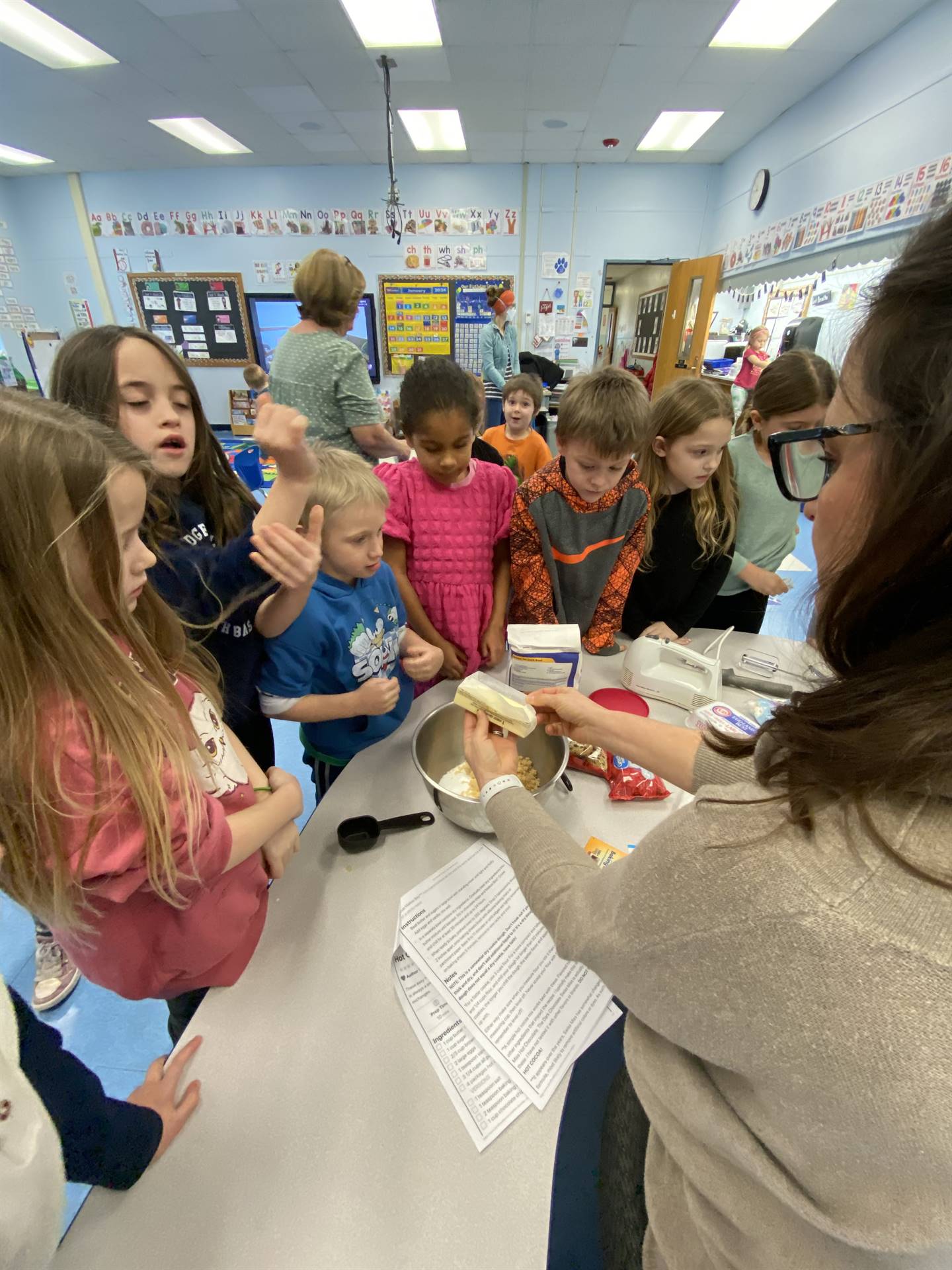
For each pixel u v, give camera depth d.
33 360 4.56
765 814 0.29
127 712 0.56
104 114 4.17
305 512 0.95
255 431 0.78
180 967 0.65
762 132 4.43
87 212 5.72
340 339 2.16
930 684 0.26
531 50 3.30
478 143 4.71
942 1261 0.26
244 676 0.97
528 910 0.69
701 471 1.33
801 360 1.41
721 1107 0.34
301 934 0.67
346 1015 0.59
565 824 0.82
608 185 5.35
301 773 1.97
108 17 3.00
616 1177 0.49
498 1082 0.54
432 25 3.09
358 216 5.54
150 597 0.73
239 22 3.04
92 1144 0.46
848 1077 0.24
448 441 1.15
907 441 0.27
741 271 4.76
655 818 0.83
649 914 0.31
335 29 3.10
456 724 0.95
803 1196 0.30
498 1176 0.48
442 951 0.64
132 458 0.62
